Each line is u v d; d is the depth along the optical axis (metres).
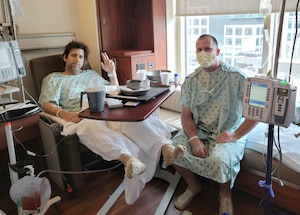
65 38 2.63
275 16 2.12
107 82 2.46
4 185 2.13
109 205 1.79
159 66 2.79
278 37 1.16
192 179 1.78
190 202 1.82
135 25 2.91
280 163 1.48
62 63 2.45
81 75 2.35
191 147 1.75
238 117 1.77
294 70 2.11
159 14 2.68
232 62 2.58
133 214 1.73
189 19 2.82
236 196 1.85
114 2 2.76
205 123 1.84
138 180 1.60
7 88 1.84
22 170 1.58
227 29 2.53
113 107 1.50
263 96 1.16
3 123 1.67
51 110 1.99
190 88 1.85
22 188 1.60
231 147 1.62
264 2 2.05
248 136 1.80
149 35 2.75
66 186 1.91
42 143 2.04
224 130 1.79
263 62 2.30
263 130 1.85
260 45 2.33
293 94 1.10
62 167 1.85
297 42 2.06
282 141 1.67
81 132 1.75
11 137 1.56
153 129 1.78
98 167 2.25
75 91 2.23
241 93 1.71
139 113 1.40
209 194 1.90
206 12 2.52
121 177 2.16
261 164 1.66
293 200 1.59
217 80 1.76
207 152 1.72
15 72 1.76
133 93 1.64
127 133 1.77
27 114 1.77
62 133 1.74
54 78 2.21
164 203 1.78
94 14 2.61
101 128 1.73
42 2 2.47
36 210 1.61
